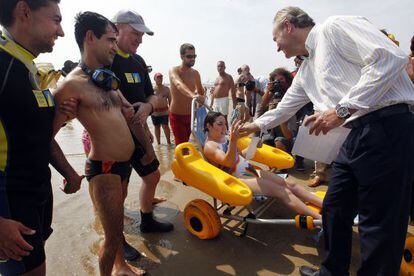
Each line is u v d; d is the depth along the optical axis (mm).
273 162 3980
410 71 2752
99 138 2139
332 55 1995
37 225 1671
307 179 4836
